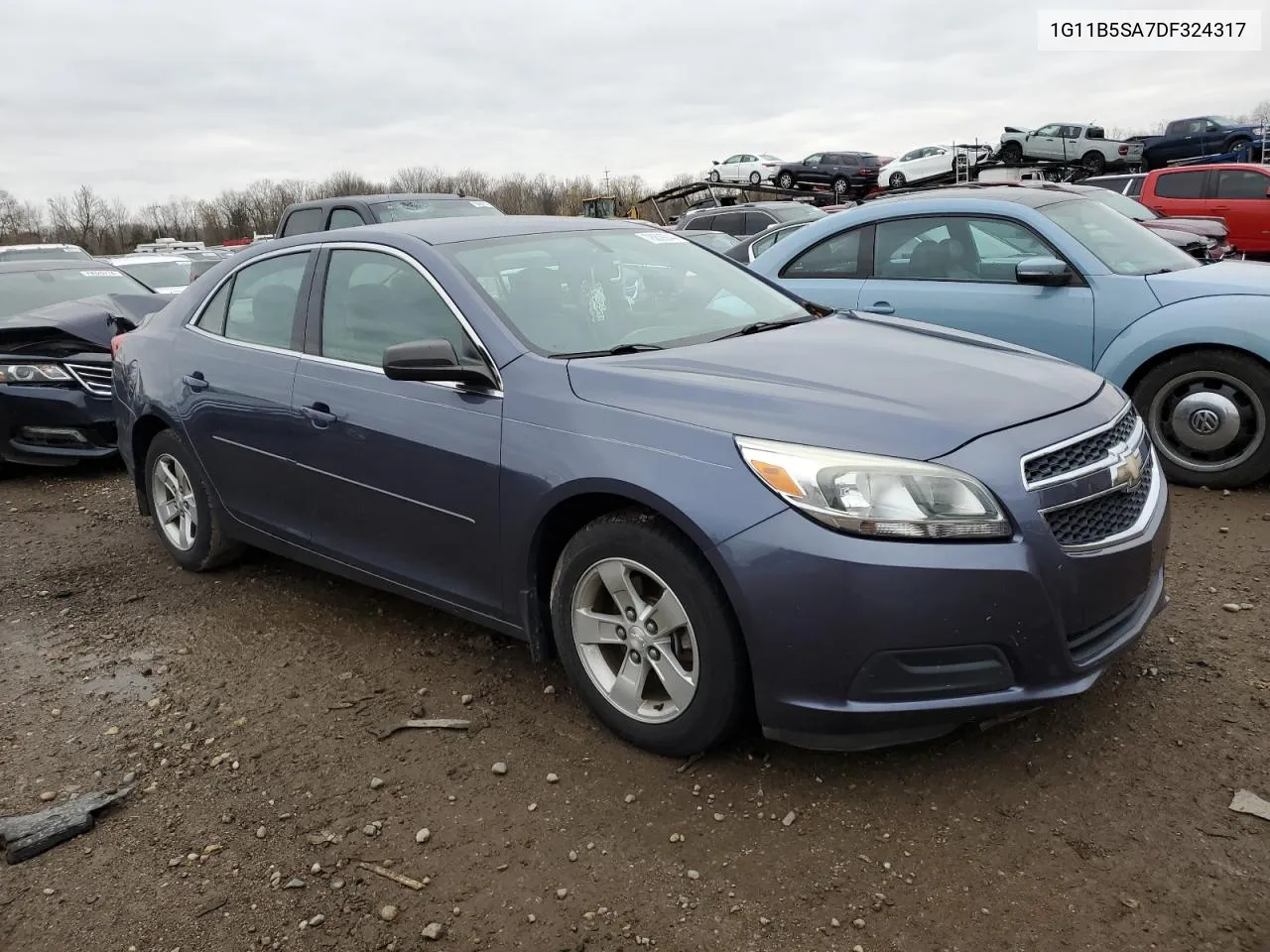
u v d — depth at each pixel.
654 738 2.90
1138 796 2.63
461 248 3.59
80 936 2.38
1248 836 2.46
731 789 2.78
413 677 3.60
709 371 2.99
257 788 2.96
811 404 2.69
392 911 2.39
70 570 5.06
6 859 2.68
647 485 2.69
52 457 7.09
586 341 3.33
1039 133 31.14
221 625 4.20
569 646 3.08
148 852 2.69
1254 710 3.01
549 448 2.94
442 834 2.68
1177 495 5.22
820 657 2.50
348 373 3.63
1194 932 2.16
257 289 4.24
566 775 2.91
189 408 4.38
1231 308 5.02
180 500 4.76
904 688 2.49
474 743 3.12
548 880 2.47
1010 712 2.56
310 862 2.61
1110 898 2.28
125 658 3.94
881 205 6.36
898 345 3.33
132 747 3.25
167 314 4.78
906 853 2.48
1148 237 6.07
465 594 3.35
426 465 3.29
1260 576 4.04
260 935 2.35
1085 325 5.44
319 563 3.98
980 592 2.43
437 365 3.08
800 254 6.62
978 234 5.90
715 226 18.33
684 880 2.44
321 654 3.85
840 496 2.47
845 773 2.82
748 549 2.53
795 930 2.25
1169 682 3.19
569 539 3.12
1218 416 5.16
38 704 3.60
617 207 33.12
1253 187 15.71
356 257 3.79
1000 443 2.56
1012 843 2.49
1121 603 2.69
